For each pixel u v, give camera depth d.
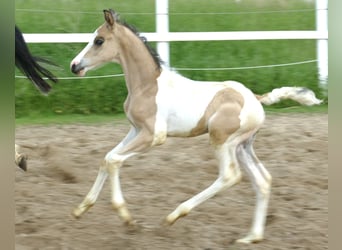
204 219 8.13
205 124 7.34
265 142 11.43
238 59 15.67
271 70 15.06
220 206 8.55
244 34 13.70
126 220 7.48
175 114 7.36
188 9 17.50
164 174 9.81
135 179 9.65
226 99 7.34
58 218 8.09
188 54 15.67
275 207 8.53
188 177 9.76
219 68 15.19
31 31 16.12
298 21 17.22
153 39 13.68
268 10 17.83
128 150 7.34
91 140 11.55
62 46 15.45
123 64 7.55
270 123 12.58
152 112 7.35
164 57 13.74
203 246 7.31
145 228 7.76
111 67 14.77
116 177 7.38
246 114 7.31
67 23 16.45
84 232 7.64
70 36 13.44
